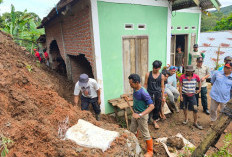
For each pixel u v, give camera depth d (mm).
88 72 7219
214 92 4035
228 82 3820
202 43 10961
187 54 7906
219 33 10250
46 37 9656
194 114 4324
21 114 2156
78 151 1903
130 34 4602
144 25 4809
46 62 10133
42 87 3195
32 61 5973
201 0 5566
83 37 4578
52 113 2490
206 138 2387
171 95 4902
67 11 4938
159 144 3625
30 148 1781
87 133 2197
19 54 5207
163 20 5133
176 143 3449
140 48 4887
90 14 3916
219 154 2947
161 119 4883
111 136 2182
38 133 1962
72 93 5625
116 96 4766
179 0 4996
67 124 2363
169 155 3246
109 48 4328
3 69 2744
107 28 4188
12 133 1758
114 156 1942
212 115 4270
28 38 11164
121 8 4297
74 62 6750
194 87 4172
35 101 2525
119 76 4672
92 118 2824
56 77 6531
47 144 1913
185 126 4504
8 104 2137
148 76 3971
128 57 4723
